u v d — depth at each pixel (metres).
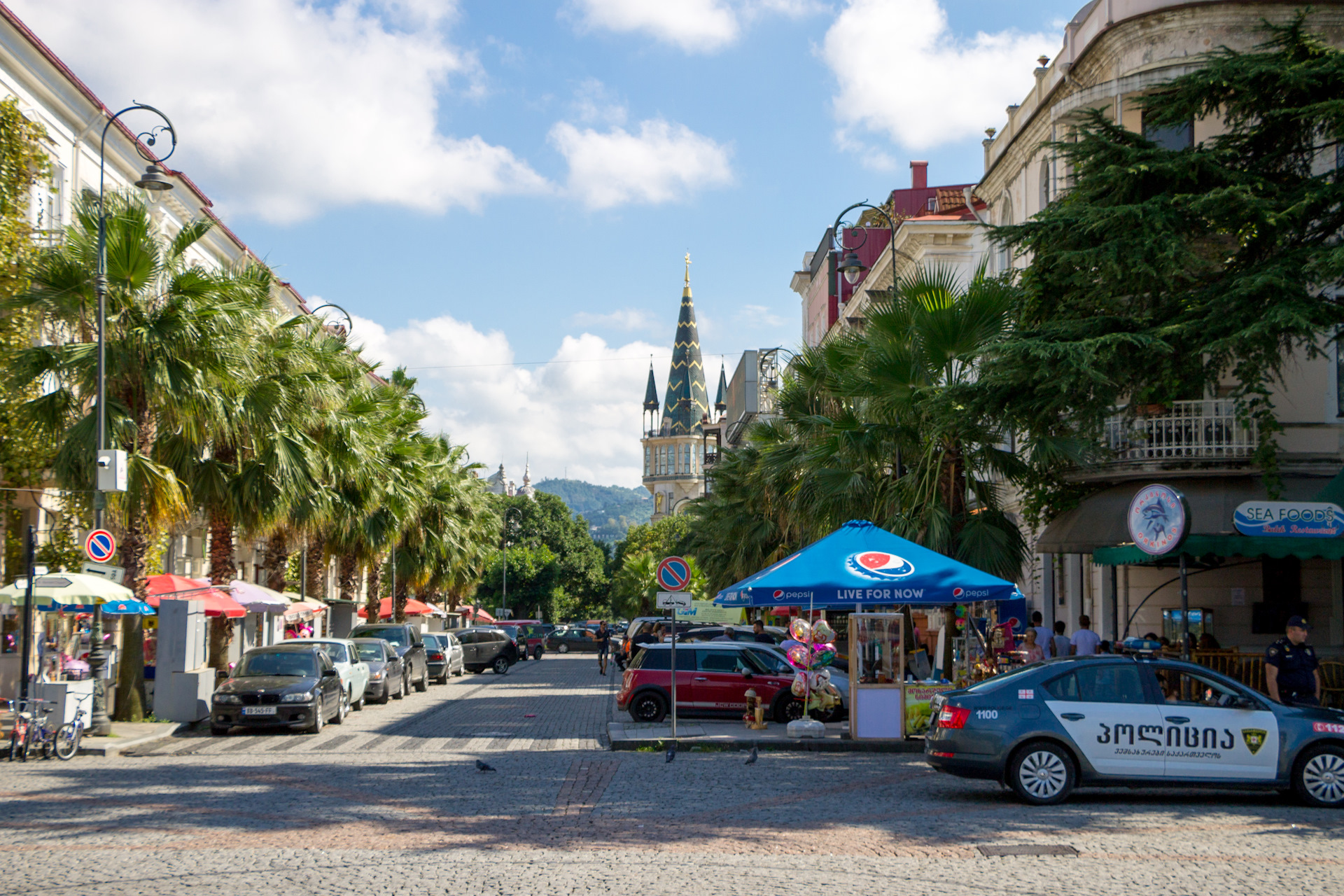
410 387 45.56
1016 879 8.09
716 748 17.42
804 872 8.29
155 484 20.16
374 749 17.70
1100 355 16.53
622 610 116.12
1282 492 18.38
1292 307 15.47
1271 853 9.07
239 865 8.48
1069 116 18.50
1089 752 11.52
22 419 20.39
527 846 9.27
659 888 7.77
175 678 21.44
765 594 17.33
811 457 22.14
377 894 7.59
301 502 26.44
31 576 16.70
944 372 20.39
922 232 37.22
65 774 14.05
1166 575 22.09
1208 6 21.20
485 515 57.16
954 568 17.70
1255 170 17.91
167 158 20.31
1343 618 20.84
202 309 20.27
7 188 21.12
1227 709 11.64
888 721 17.45
